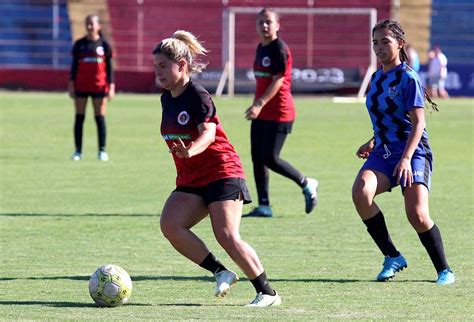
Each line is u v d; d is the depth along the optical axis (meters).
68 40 119.62
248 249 19.22
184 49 18.86
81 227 30.80
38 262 25.05
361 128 72.38
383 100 22.19
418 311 19.28
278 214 34.28
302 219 33.03
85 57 49.59
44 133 66.19
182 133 19.03
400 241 28.73
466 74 113.00
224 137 19.27
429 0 124.38
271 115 33.06
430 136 67.31
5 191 39.31
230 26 110.19
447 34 123.19
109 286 19.56
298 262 25.22
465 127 74.50
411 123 22.00
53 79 110.19
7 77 110.31
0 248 27.08
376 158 22.58
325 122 76.94
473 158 54.56
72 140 62.16
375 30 22.28
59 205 35.66
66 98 99.00
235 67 117.38
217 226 18.98
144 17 121.25
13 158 51.69
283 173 33.44
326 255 26.31
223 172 19.06
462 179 45.00
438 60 109.06
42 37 119.69
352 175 46.12
